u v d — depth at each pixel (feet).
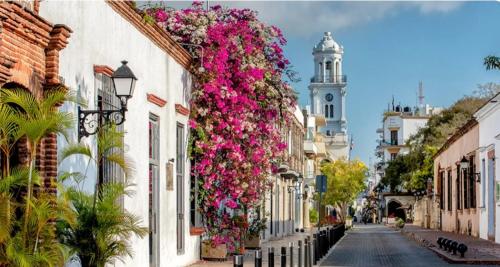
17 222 35.96
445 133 249.34
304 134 222.07
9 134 36.88
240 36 84.74
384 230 243.40
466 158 147.43
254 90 86.89
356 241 149.69
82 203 41.45
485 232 130.21
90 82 50.42
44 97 42.55
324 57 584.81
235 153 81.87
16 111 38.47
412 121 403.75
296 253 97.14
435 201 214.69
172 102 72.54
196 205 81.66
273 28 88.07
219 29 82.58
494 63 73.92
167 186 70.23
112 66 55.01
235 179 83.10
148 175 63.77
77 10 48.19
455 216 170.81
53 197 38.24
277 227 153.38
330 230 124.47
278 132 90.12
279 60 89.25
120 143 45.57
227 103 82.38
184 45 81.30
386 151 411.13
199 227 82.02
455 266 82.58
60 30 42.98
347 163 322.55
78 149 42.75
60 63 45.11
